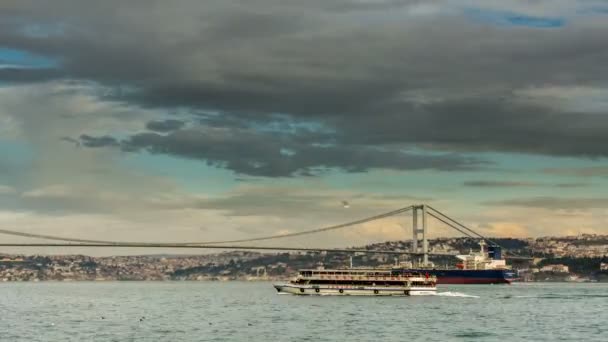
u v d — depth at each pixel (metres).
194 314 178.62
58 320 163.00
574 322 150.00
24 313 188.00
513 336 126.00
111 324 150.75
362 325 142.75
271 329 136.88
